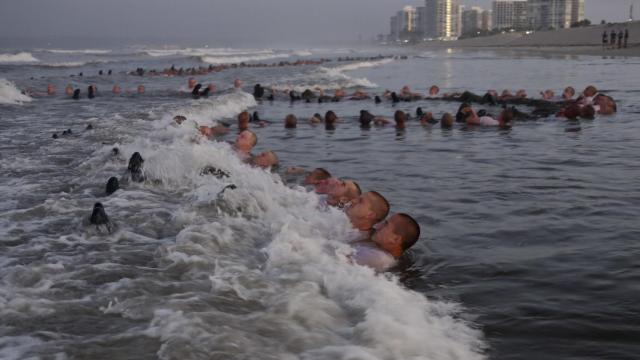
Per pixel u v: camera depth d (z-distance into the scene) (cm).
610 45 9406
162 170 943
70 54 10188
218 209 743
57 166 1061
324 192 856
